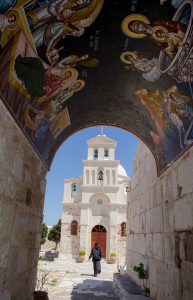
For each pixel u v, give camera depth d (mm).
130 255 10906
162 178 6617
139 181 9727
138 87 5547
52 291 10250
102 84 5727
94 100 6395
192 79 4109
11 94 3783
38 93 4672
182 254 4980
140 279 8586
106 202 31016
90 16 3881
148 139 7293
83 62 4898
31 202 5457
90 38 4344
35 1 3229
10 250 4211
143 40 4332
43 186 6645
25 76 3996
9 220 4074
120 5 3760
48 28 3758
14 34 3355
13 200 4234
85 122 7473
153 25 3979
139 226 9281
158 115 5855
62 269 19047
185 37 3791
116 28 4188
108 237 29703
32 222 5617
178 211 5285
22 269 4953
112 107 6695
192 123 4551
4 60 3350
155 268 6852
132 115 6793
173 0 3449
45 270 18109
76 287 11258
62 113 6227
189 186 4730
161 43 4195
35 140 5449
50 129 6168
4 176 3762
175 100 4887
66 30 3973
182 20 3619
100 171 32188
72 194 32188
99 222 30438
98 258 15609
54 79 4840
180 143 5211
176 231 5359
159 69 4715
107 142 33188
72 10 3650
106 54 4805
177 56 4152
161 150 6609
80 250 28781
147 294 7438
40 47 3939
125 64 5016
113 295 9719
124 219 30328
